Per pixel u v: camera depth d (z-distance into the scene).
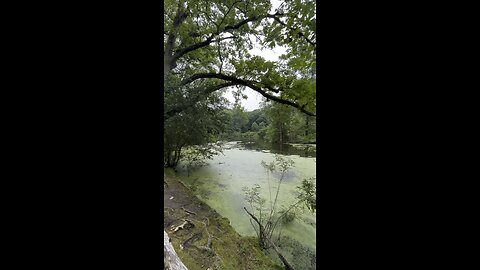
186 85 6.77
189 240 4.00
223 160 7.09
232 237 4.23
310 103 5.64
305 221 4.46
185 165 7.18
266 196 5.03
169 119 6.43
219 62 6.97
